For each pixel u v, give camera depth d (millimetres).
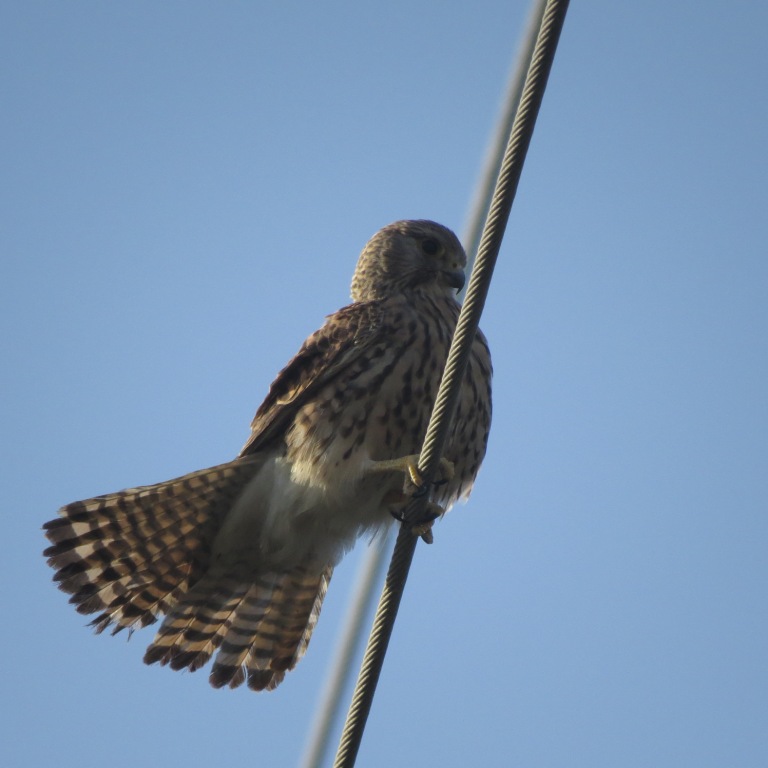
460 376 9656
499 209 9117
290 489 12508
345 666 12062
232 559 13133
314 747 11656
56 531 12875
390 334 12789
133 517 12805
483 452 13242
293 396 12656
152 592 13227
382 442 12531
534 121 8922
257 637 13367
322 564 13055
